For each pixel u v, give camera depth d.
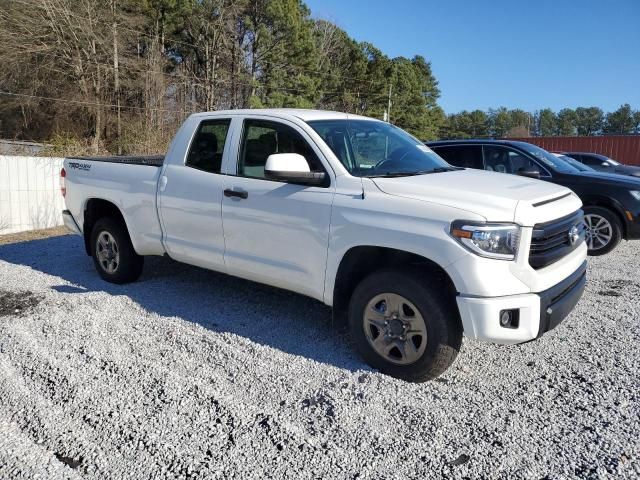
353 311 3.53
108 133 28.78
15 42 27.06
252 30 37.62
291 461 2.55
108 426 2.86
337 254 3.54
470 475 2.43
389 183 3.44
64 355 3.73
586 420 2.86
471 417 2.91
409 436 2.74
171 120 25.52
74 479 2.45
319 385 3.28
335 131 4.00
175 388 3.25
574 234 3.55
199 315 4.52
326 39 50.72
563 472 2.43
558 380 3.33
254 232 4.04
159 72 27.53
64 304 4.83
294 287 3.91
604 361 3.60
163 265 6.25
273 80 38.62
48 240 8.37
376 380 3.34
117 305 4.79
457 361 3.63
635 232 6.75
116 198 5.19
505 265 3.00
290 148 3.96
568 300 3.33
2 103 29.39
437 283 3.20
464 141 7.90
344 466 2.51
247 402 3.08
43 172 9.51
